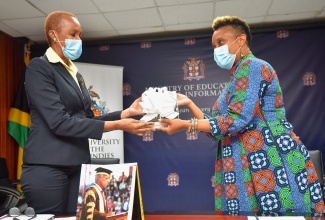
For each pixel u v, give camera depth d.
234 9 3.18
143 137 3.86
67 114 1.12
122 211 0.73
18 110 3.68
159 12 3.21
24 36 3.83
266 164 1.08
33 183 1.12
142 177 3.83
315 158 2.48
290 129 1.16
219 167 1.26
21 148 3.64
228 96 1.20
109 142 3.64
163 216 0.89
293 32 3.64
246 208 1.10
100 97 3.69
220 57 1.28
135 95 3.90
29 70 1.16
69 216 0.90
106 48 3.98
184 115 3.70
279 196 1.06
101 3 2.98
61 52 1.28
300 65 3.62
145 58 3.91
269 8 3.18
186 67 3.83
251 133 1.12
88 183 0.78
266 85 1.11
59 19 1.25
